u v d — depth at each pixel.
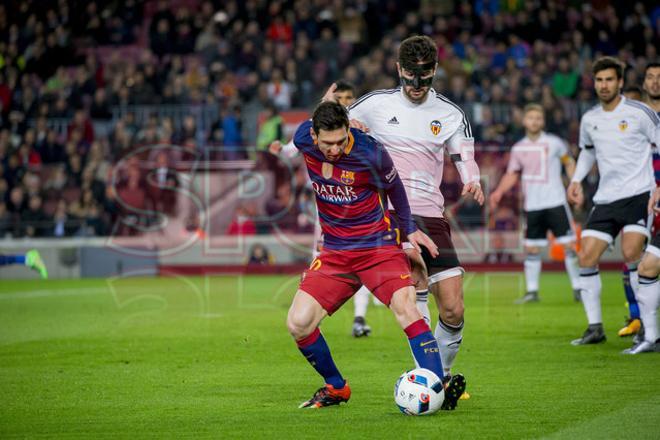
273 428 13.38
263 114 49.47
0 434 13.23
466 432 12.94
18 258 24.91
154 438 12.88
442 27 57.75
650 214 22.48
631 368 18.33
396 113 16.27
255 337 24.11
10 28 61.69
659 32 60.47
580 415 14.00
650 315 20.42
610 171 21.84
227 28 59.97
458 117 16.45
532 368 18.55
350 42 59.53
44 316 29.92
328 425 13.52
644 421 13.49
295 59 55.47
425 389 13.94
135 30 64.31
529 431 12.96
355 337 23.95
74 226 48.88
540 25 58.09
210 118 53.25
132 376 18.19
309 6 61.34
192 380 17.67
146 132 49.59
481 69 53.97
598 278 22.14
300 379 17.72
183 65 58.16
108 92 54.44
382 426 13.40
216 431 13.23
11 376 18.25
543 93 49.22
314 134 13.87
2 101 55.75
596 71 21.75
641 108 21.69
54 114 54.62
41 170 50.91
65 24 62.78
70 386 17.09
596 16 58.88
